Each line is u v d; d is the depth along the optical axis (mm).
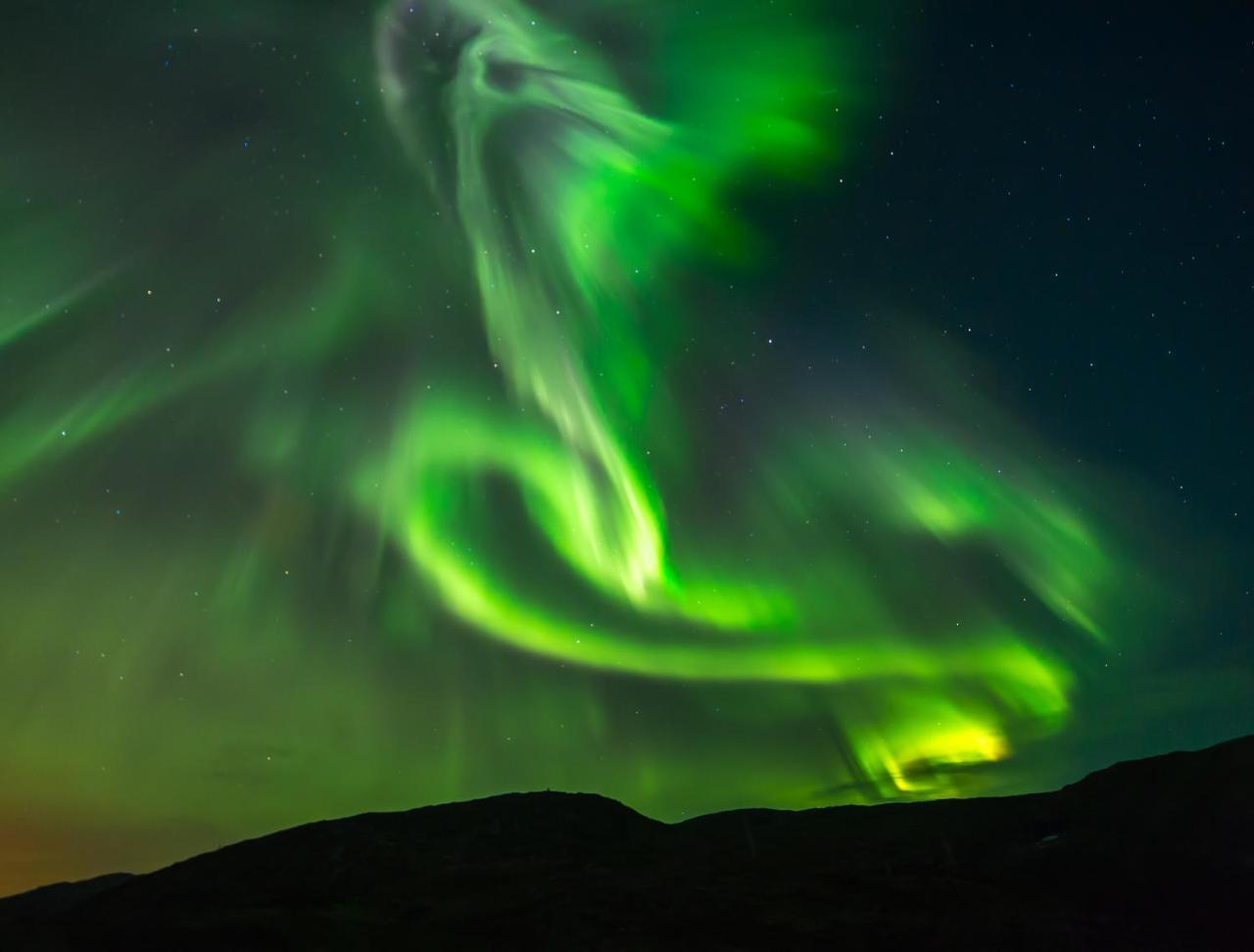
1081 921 10805
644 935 10539
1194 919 10789
